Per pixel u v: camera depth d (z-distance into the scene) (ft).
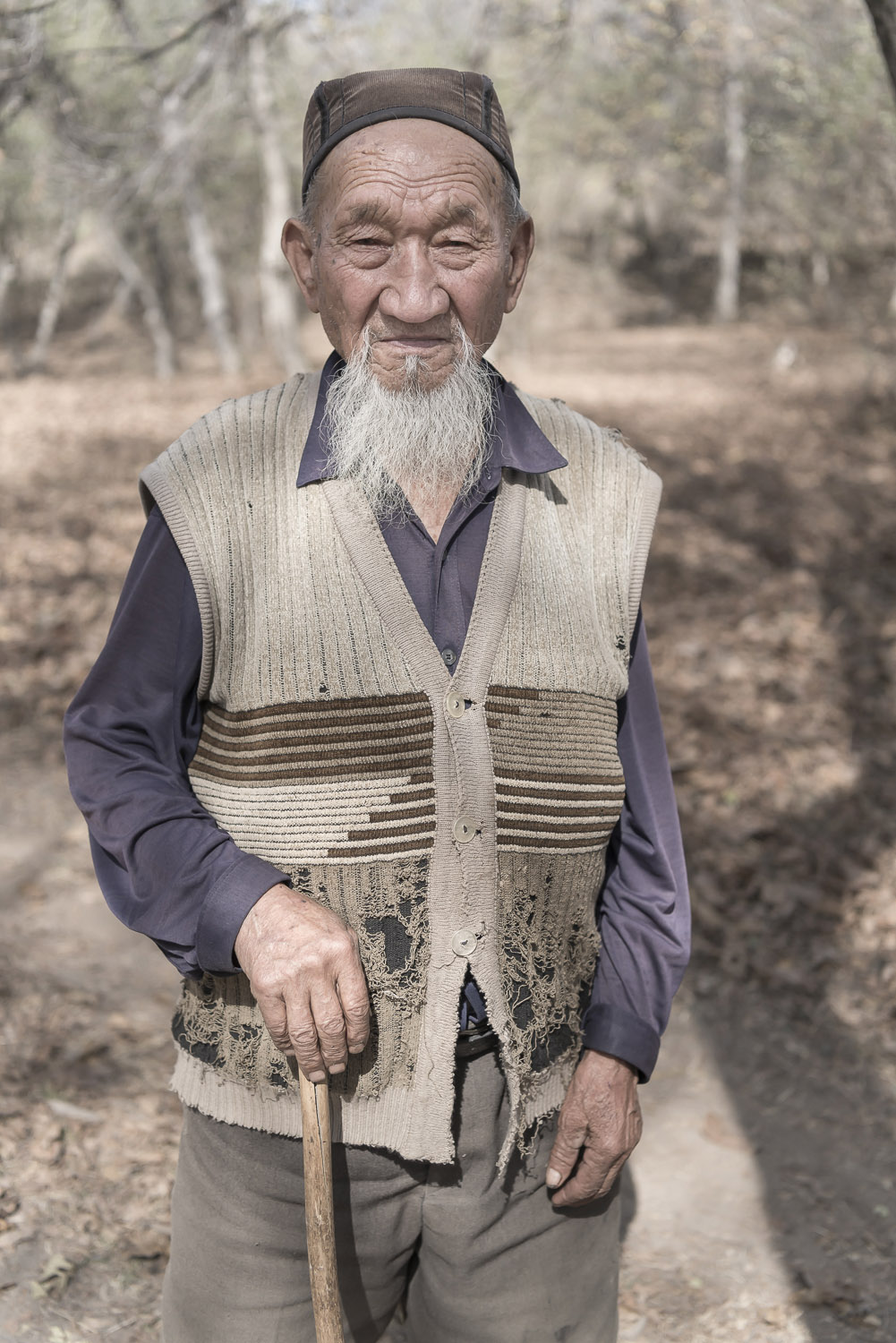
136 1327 7.63
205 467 4.33
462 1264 4.54
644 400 60.90
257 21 21.31
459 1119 4.36
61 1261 8.13
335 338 4.37
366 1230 4.44
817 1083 10.91
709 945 13.03
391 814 4.14
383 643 4.18
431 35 28.81
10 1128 9.44
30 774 16.90
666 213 132.36
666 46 27.12
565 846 4.43
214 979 4.28
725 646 21.61
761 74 28.63
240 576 4.25
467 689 4.21
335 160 4.16
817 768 17.01
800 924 13.38
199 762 4.46
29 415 57.82
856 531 30.19
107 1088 10.17
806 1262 8.68
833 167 38.86
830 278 68.74
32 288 130.52
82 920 13.20
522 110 28.48
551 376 77.61
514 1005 4.32
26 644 21.44
